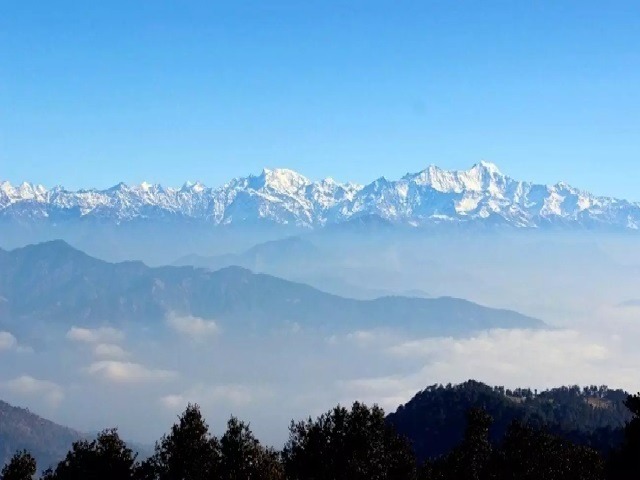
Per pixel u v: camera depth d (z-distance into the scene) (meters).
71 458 84.69
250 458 78.38
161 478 81.69
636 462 80.06
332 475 84.56
